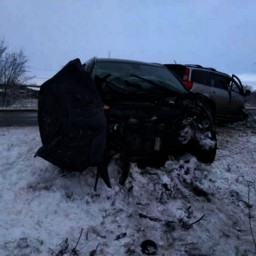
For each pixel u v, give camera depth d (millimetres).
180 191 4457
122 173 4230
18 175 4453
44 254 3061
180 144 4836
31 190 4051
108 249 3238
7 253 3010
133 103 4582
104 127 3971
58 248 3152
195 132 4973
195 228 3748
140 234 3527
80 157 3906
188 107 4980
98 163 3912
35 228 3396
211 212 4141
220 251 3410
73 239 3311
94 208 3857
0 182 4277
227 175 5242
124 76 5281
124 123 4402
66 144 3980
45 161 4758
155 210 4004
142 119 4520
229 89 10008
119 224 3635
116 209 3887
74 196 3998
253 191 4883
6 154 5250
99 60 5605
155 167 4809
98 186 4176
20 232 3295
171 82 5574
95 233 3447
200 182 4738
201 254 3328
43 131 4270
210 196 4531
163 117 4676
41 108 4344
